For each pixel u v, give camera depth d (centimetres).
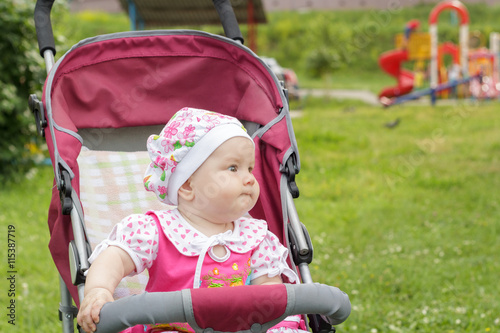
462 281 435
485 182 699
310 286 175
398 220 572
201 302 165
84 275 202
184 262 204
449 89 1630
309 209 605
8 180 663
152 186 215
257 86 273
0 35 675
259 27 2692
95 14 2520
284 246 238
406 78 1677
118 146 289
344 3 2897
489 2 2975
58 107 245
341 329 363
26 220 544
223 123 210
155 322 164
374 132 1055
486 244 512
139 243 203
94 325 171
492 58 1633
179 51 280
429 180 710
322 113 1397
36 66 702
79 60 269
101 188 273
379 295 415
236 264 208
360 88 2094
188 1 1126
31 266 450
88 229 258
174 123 213
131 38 276
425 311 382
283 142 246
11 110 688
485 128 1049
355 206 620
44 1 285
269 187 252
